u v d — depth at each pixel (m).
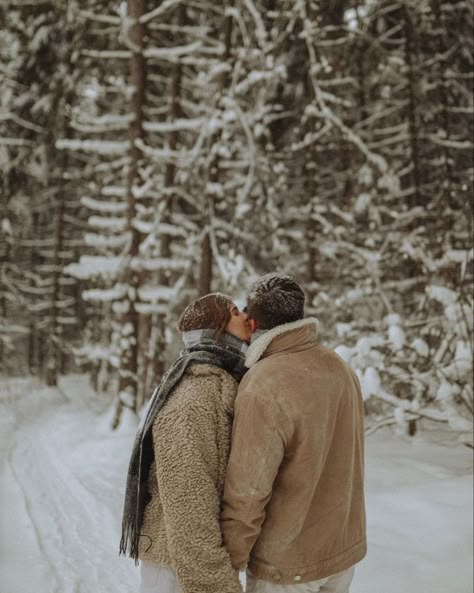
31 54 14.70
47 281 19.06
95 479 6.38
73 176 16.42
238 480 1.65
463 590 3.17
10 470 6.73
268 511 1.73
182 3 12.06
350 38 10.73
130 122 10.43
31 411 12.66
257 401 1.69
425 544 3.72
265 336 1.85
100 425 10.09
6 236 16.55
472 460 6.52
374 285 9.51
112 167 12.63
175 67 11.96
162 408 1.77
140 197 10.34
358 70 12.50
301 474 1.70
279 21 10.83
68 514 5.06
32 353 22.28
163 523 1.74
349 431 1.86
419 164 11.14
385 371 6.41
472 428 5.76
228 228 9.95
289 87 12.16
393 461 6.37
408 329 8.02
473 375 6.27
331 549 1.76
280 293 1.88
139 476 1.77
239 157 11.49
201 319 1.94
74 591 3.46
